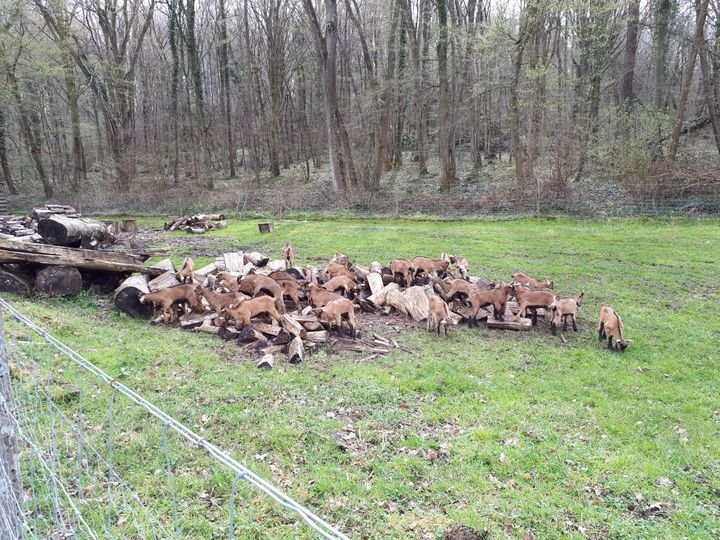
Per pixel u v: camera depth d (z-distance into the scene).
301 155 51.69
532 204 25.08
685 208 22.83
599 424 6.27
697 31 24.56
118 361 7.40
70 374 6.73
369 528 4.35
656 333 9.86
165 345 8.39
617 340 8.98
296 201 29.38
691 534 4.35
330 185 34.91
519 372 7.97
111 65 37.50
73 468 4.82
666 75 34.84
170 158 46.66
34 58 34.47
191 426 5.85
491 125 42.56
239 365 7.82
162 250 13.03
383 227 23.86
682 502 4.79
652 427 6.21
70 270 10.36
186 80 44.41
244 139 50.88
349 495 4.77
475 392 7.16
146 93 49.12
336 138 31.19
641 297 12.34
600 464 5.34
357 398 6.80
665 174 23.64
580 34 29.20
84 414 5.81
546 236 20.59
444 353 8.76
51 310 9.41
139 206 31.91
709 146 30.78
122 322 9.61
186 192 32.62
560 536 4.30
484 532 4.31
